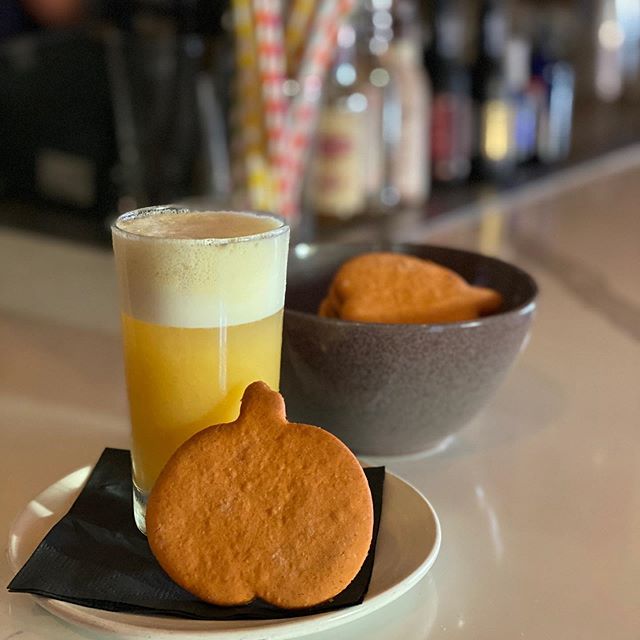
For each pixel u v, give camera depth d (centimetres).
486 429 47
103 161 92
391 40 100
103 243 87
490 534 37
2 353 58
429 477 42
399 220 99
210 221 36
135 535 36
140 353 35
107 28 90
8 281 75
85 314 66
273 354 36
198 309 34
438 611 32
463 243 89
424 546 33
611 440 46
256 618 30
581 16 167
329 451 31
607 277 76
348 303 43
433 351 39
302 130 79
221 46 92
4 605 32
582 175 125
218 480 31
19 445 45
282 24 80
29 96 95
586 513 39
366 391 40
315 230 93
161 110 92
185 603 31
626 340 61
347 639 30
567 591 33
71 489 39
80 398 51
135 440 36
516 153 124
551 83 129
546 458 44
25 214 97
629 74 177
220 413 35
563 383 53
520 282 46
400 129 101
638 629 31
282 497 31
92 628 29
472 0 118
